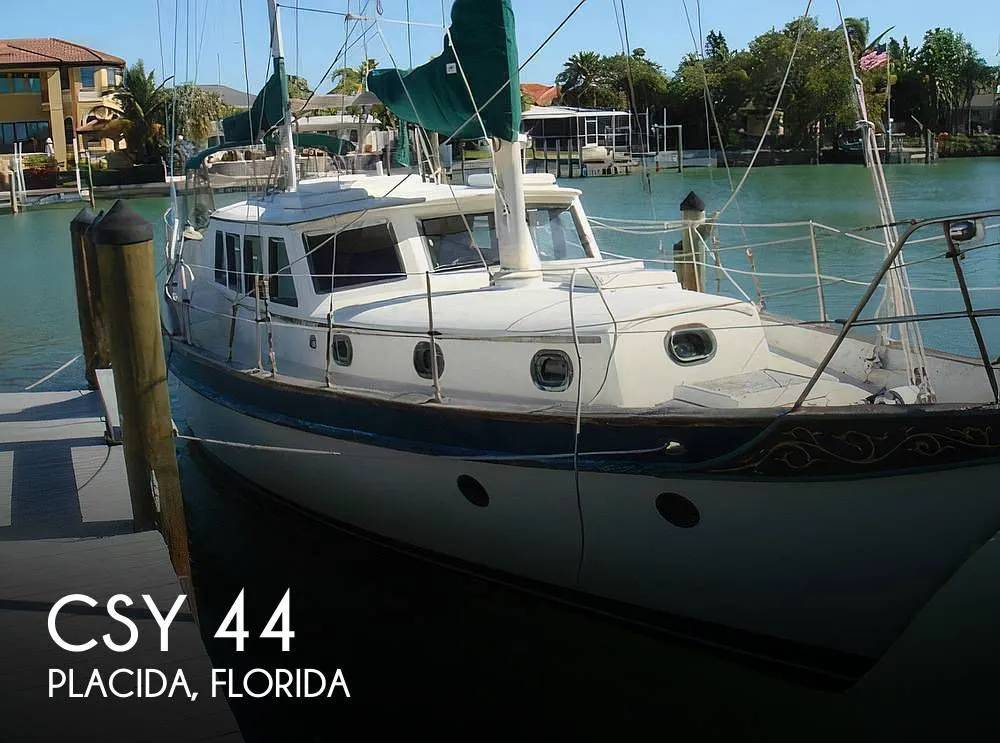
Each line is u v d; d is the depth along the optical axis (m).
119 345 6.73
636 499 6.26
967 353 13.67
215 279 10.51
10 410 10.67
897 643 6.77
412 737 6.12
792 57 6.71
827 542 5.80
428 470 7.18
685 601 6.55
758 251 23.66
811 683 6.39
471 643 7.22
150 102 54.19
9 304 22.55
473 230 8.62
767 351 7.07
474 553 7.43
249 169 12.64
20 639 5.57
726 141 53.81
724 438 5.79
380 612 7.68
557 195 8.84
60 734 4.73
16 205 46.97
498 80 7.34
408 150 11.84
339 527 8.59
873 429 5.32
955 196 35.59
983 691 6.16
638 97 55.97
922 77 43.38
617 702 6.48
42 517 7.41
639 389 6.52
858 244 23.78
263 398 8.41
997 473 5.21
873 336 7.64
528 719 6.31
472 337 6.92
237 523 9.40
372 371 7.90
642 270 8.06
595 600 7.00
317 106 12.52
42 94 54.97
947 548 5.56
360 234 8.39
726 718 6.26
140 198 51.00
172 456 6.93
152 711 4.90
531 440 6.49
